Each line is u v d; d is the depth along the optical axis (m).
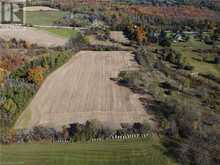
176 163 51.25
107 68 90.88
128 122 62.25
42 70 79.44
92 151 53.69
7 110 60.38
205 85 83.56
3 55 89.56
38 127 59.12
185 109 66.19
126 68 91.19
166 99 71.25
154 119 63.66
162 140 56.94
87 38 118.19
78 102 70.38
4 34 112.81
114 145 55.44
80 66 91.69
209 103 72.44
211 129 60.72
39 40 111.75
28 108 66.69
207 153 53.22
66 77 83.12
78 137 56.53
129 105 69.25
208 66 100.56
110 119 63.59
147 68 91.50
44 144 55.16
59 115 64.88
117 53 105.31
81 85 78.81
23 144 54.91
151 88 76.50
